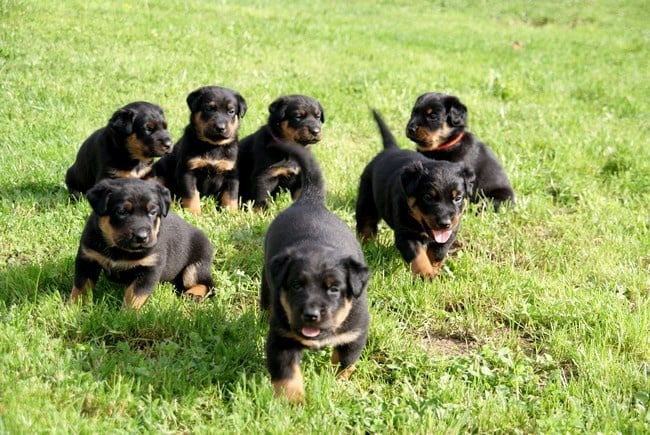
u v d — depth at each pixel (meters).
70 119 3.26
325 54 5.02
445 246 2.44
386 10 8.18
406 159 2.55
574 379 2.08
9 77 3.56
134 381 1.97
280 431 1.86
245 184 2.96
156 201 2.18
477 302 2.32
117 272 2.18
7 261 2.35
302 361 2.07
